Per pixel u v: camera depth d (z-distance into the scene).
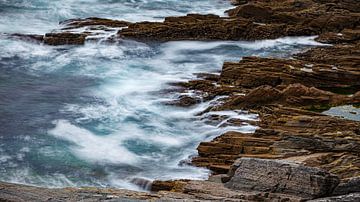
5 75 26.09
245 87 24.41
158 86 25.12
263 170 15.43
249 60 26.30
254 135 19.25
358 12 35.88
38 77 26.11
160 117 22.25
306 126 19.56
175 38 31.34
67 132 20.88
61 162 18.89
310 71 24.94
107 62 28.22
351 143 17.64
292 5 37.62
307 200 14.28
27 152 19.42
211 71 27.27
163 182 16.98
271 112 21.55
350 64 26.77
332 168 16.62
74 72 26.86
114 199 13.45
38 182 17.66
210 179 16.81
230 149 18.58
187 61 29.00
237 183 15.55
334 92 24.53
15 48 29.14
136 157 19.33
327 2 37.34
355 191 14.64
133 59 28.86
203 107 22.94
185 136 20.75
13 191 13.81
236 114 21.75
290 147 18.14
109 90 24.83
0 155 19.12
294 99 22.45
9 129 20.95
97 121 21.83
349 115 21.61
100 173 18.31
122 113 22.55
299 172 14.98
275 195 14.58
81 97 24.05
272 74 24.62
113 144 20.12
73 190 14.74
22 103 23.25
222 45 31.19
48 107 22.97
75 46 29.78
